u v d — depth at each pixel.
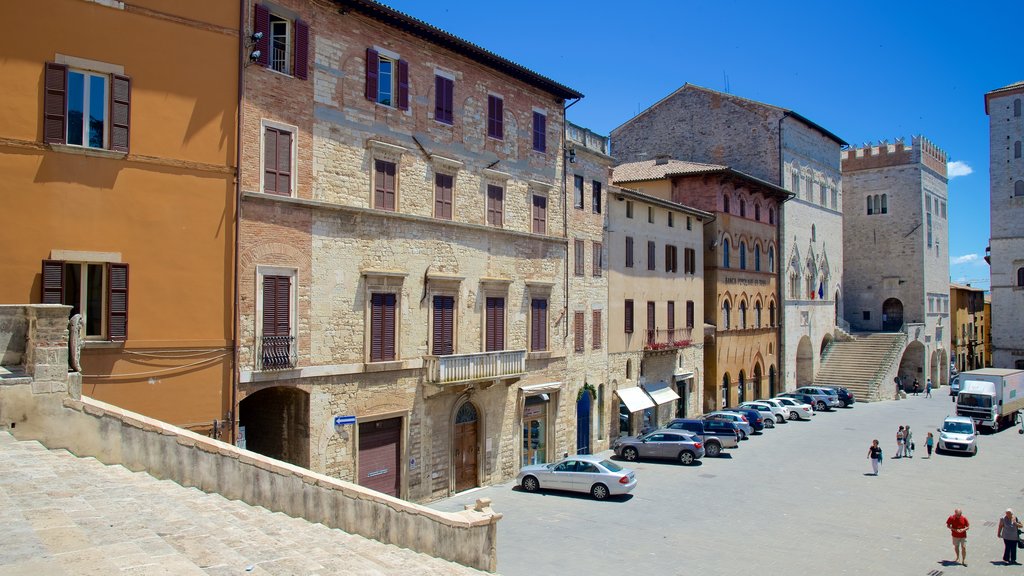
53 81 20.02
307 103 25.47
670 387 50.41
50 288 19.77
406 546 17.45
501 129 33.75
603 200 42.69
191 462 15.23
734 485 34.94
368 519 17.00
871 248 86.25
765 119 64.44
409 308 28.95
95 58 20.70
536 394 36.03
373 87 27.70
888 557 25.25
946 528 29.02
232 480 15.58
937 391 82.31
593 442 41.69
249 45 23.58
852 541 26.91
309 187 25.45
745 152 65.38
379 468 27.94
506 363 32.50
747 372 60.88
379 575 13.25
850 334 77.81
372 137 27.62
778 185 64.00
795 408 57.28
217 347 22.75
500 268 33.56
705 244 56.38
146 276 21.44
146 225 21.47
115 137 20.94
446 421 30.86
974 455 44.59
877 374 71.25
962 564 24.73
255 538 13.31
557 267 37.50
